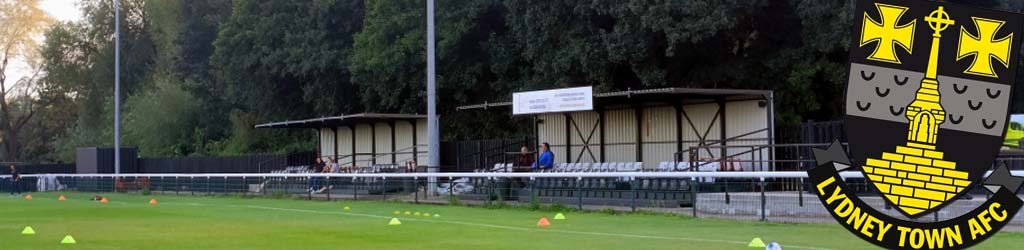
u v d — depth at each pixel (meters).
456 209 22.78
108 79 69.56
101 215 21.83
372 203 26.17
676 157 25.48
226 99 56.84
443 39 38.84
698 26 30.78
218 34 49.09
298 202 27.61
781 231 15.10
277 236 15.33
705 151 26.30
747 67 34.56
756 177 17.91
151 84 67.62
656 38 33.44
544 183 23.47
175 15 59.47
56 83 72.38
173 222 18.94
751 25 34.47
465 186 24.75
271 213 21.91
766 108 24.61
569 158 30.45
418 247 13.32
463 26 38.56
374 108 44.62
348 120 36.62
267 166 46.00
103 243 14.29
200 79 57.19
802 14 31.67
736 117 25.47
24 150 82.44
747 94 24.72
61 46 70.94
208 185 34.62
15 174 42.53
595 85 35.88
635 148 28.41
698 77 35.19
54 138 81.38
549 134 31.22
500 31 40.75
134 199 31.97
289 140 54.94
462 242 13.98
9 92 76.56
